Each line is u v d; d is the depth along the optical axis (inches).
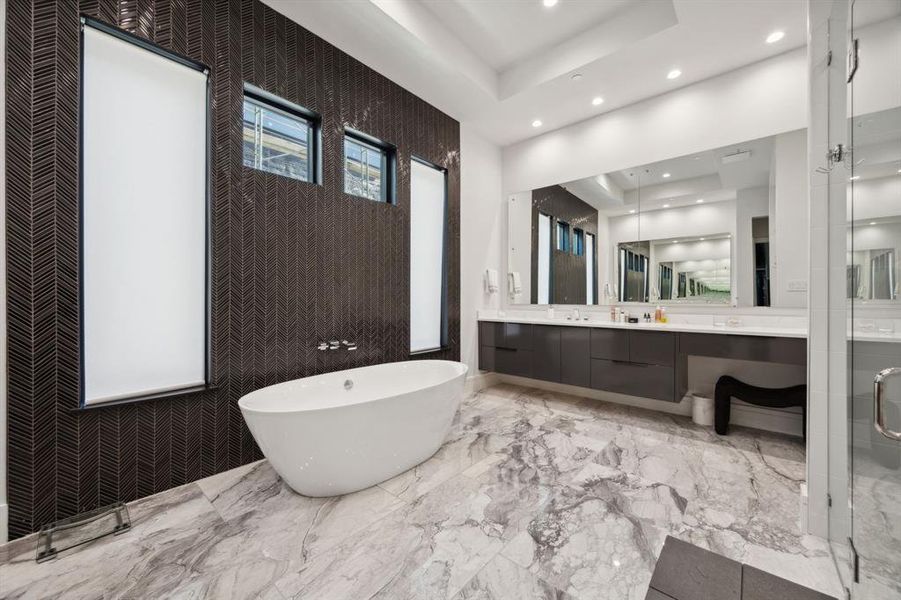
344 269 111.2
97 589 52.7
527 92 129.2
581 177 150.7
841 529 58.6
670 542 61.5
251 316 90.9
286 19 96.8
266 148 100.0
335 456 74.3
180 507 72.6
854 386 51.6
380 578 54.3
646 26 101.0
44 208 65.2
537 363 142.3
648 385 114.3
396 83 125.7
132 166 76.6
